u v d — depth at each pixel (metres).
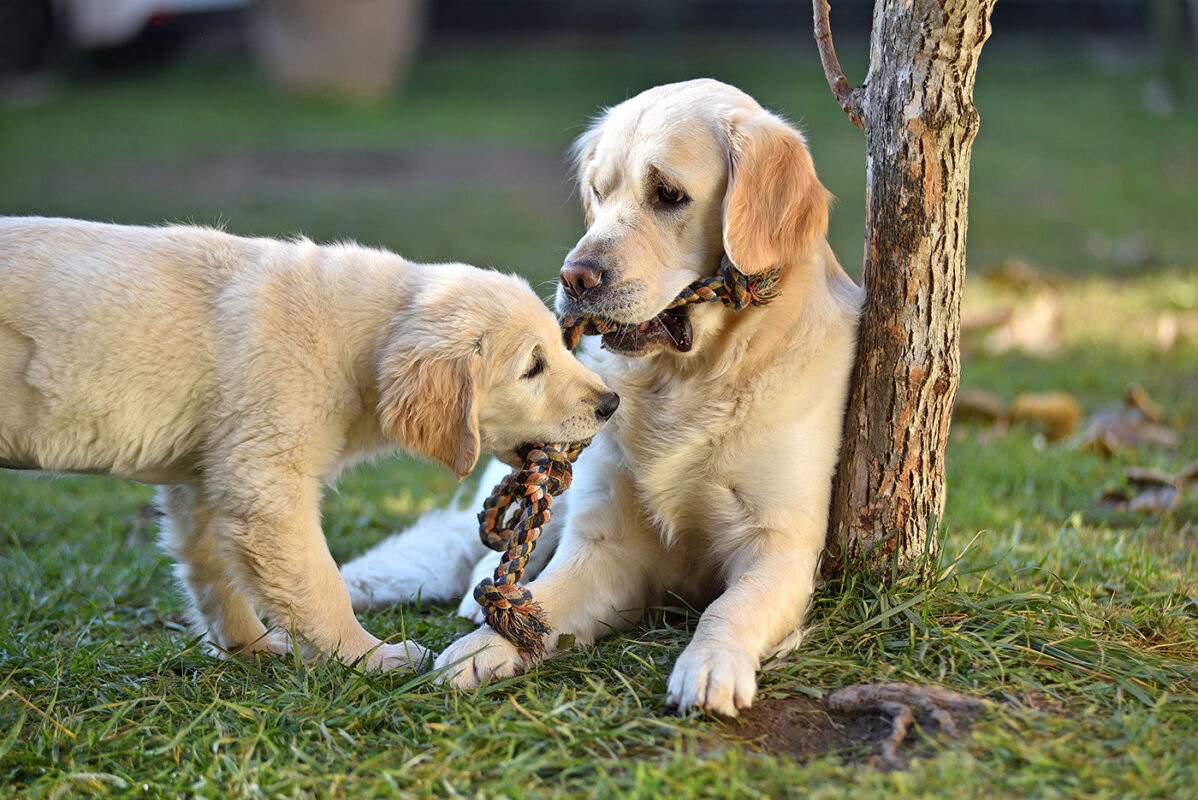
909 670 3.38
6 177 12.66
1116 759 2.90
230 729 3.18
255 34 20.34
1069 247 10.93
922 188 3.68
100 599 4.42
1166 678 3.34
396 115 17.61
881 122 3.74
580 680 3.52
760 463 3.89
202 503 3.88
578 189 4.61
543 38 24.14
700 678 3.23
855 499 3.92
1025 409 6.46
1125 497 5.26
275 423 3.53
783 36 23.42
